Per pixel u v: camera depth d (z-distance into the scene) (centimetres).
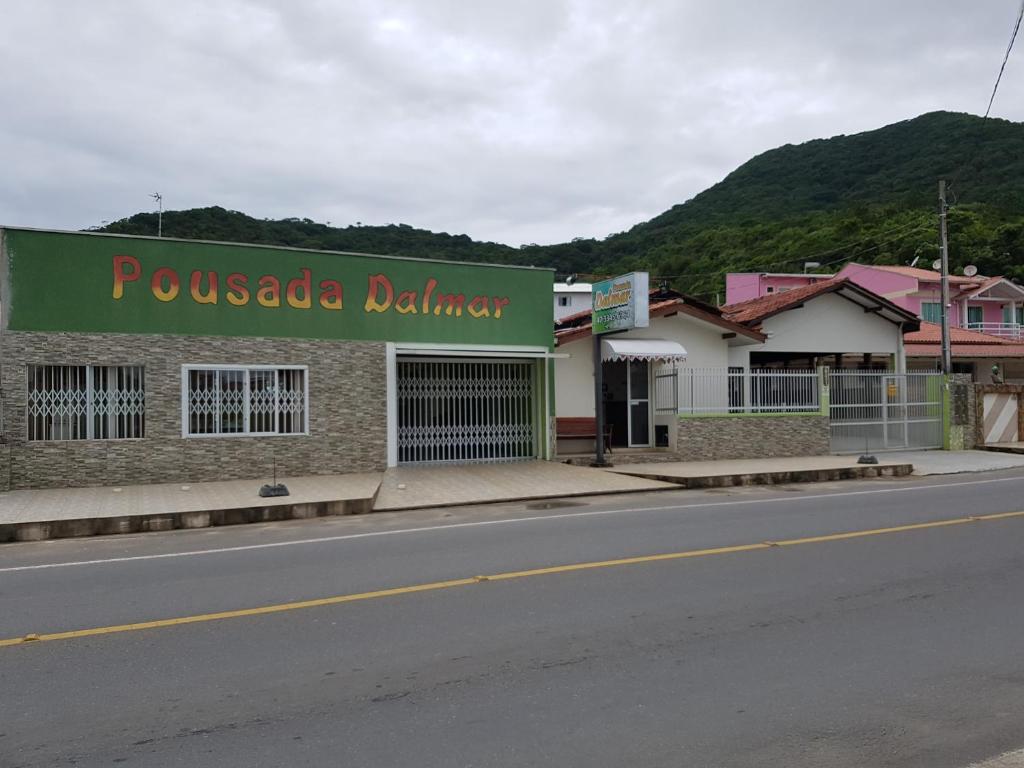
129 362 1451
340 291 1633
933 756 403
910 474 1798
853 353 2477
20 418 1374
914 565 810
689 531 1014
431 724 437
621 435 2009
